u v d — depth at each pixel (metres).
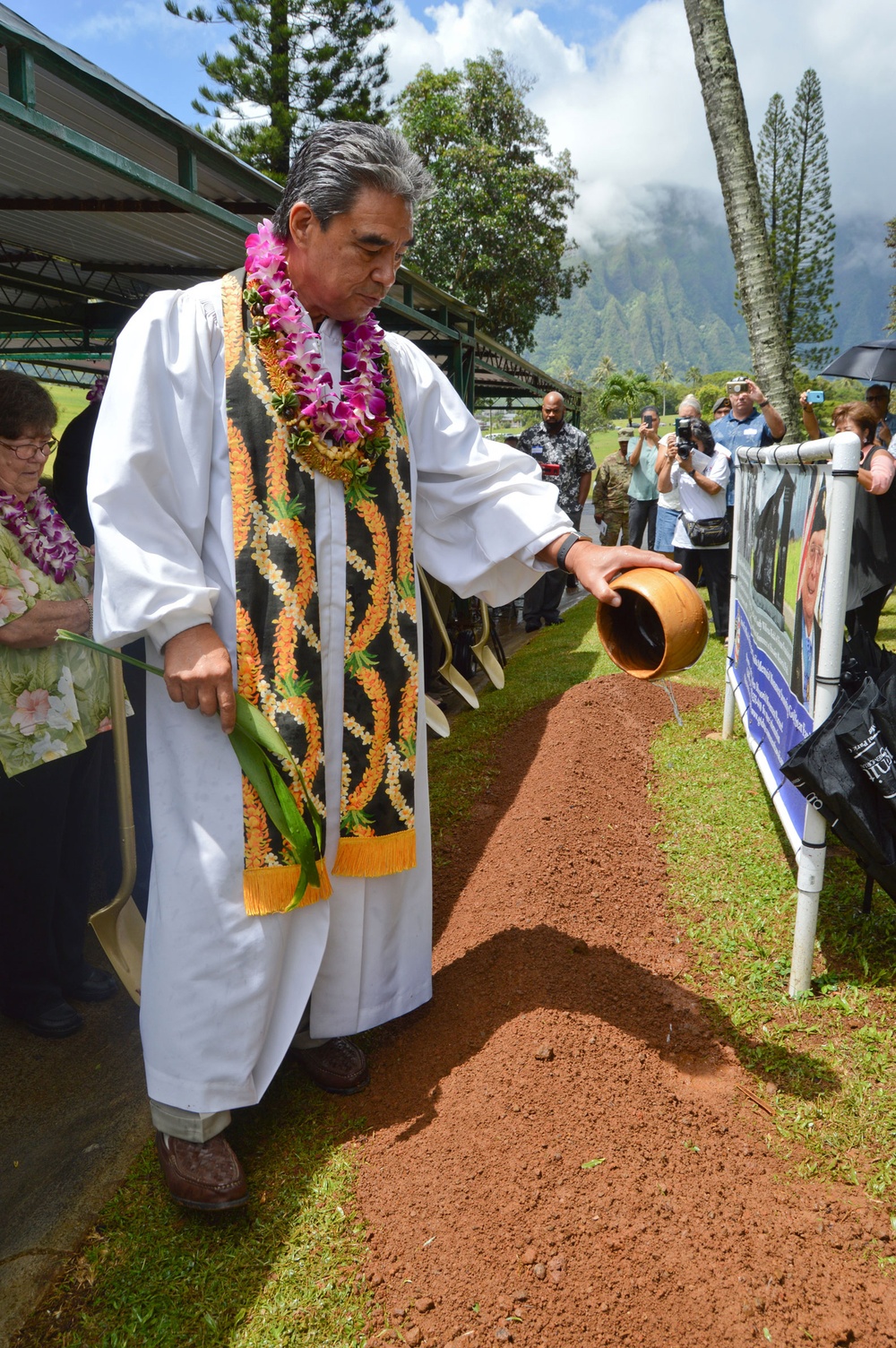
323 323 2.16
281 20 18.47
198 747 2.04
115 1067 2.79
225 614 2.08
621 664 2.23
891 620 8.39
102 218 5.27
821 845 2.63
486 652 3.61
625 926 3.18
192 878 2.03
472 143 24.06
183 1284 1.96
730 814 4.07
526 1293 1.81
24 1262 2.08
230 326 2.04
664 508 8.48
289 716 2.07
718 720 5.47
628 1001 2.71
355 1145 2.27
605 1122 2.20
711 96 7.54
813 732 2.55
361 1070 2.47
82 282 8.09
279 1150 2.30
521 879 3.35
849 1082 2.39
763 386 8.02
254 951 2.06
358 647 2.20
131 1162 2.38
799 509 2.96
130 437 1.91
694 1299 1.79
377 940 2.40
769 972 2.88
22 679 2.62
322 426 2.05
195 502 2.02
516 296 24.70
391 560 2.24
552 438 9.42
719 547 7.38
